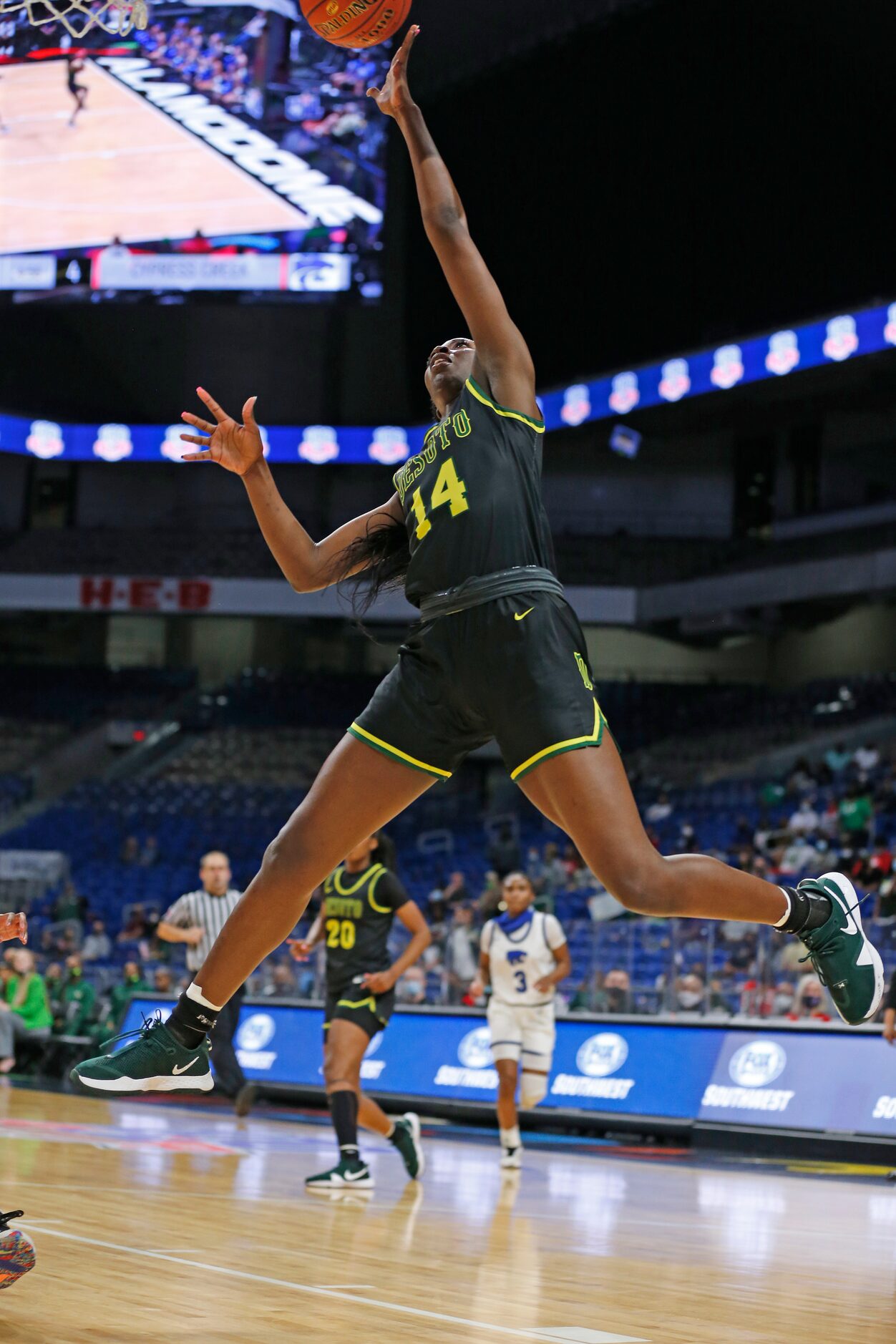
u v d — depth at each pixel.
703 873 2.61
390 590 3.19
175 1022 2.74
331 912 6.30
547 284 22.36
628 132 20.50
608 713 24.67
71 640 28.12
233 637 27.72
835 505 23.91
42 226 19.73
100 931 17.38
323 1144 8.32
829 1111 9.07
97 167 19.70
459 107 20.36
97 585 24.08
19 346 22.20
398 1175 6.73
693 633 24.27
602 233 21.64
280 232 19.50
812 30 18.14
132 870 22.03
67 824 23.66
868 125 19.20
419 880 21.03
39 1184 5.34
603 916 15.39
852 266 19.77
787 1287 3.70
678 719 24.28
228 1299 3.02
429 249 20.98
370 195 19.47
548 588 2.70
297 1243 4.08
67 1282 3.13
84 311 20.83
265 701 26.23
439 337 21.72
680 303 21.64
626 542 23.97
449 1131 10.23
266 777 24.84
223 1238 4.09
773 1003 10.16
